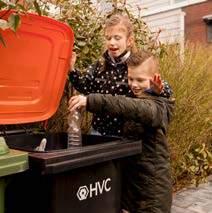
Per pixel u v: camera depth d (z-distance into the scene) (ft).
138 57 6.71
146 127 6.42
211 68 14.89
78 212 5.04
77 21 9.40
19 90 5.96
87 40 9.44
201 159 13.69
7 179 4.48
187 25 33.76
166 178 6.62
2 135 6.52
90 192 5.22
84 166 4.93
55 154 4.56
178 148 12.67
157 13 35.17
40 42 5.98
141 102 5.89
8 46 5.57
